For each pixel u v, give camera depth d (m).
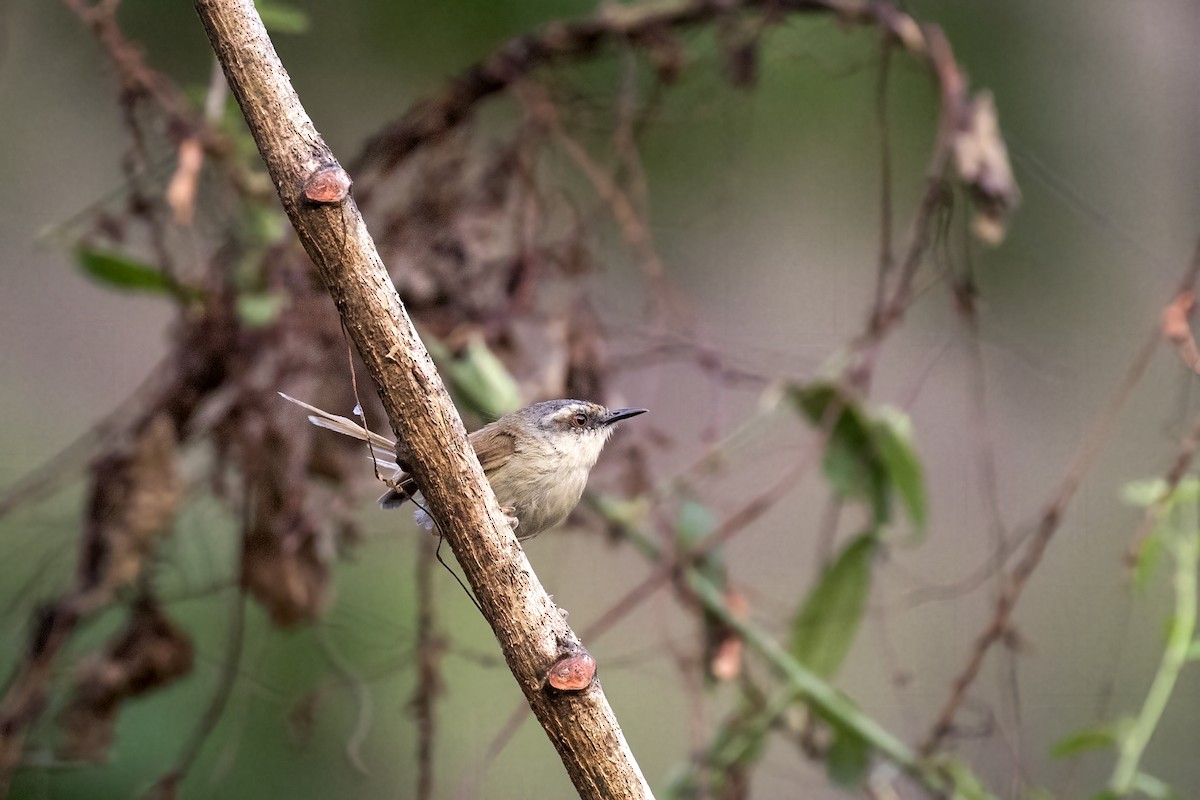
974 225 9.18
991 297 12.27
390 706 11.09
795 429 10.62
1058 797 9.83
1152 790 8.33
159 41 11.91
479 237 9.72
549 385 9.31
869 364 9.12
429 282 9.53
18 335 12.02
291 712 9.91
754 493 10.70
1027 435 12.07
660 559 9.30
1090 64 12.79
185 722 10.22
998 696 10.80
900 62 11.48
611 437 9.51
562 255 9.73
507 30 11.96
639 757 11.11
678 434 10.29
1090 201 12.45
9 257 12.15
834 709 9.02
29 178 12.31
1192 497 8.67
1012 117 12.53
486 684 11.39
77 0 8.91
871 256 12.23
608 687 11.25
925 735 9.44
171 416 9.25
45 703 8.95
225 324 9.23
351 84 12.30
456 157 9.86
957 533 11.81
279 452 9.00
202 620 10.34
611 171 10.47
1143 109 12.77
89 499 9.20
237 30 5.00
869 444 9.38
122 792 9.84
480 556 5.16
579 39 9.94
